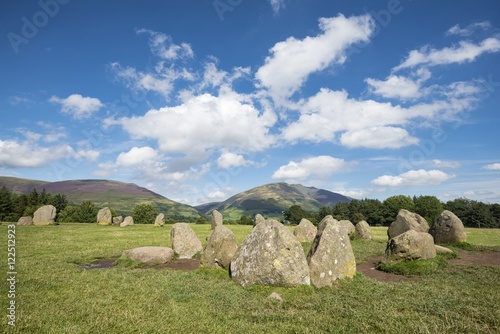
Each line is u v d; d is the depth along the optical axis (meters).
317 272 14.48
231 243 17.91
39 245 26.25
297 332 8.84
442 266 20.05
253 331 8.90
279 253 13.77
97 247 26.48
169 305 10.96
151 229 48.75
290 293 12.80
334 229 16.14
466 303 11.63
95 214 88.94
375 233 53.09
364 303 11.71
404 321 9.62
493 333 8.73
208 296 12.37
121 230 45.00
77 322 8.97
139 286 13.30
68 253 22.88
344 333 8.80
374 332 8.89
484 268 19.25
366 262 23.28
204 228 55.16
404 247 20.02
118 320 9.21
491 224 93.81
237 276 14.86
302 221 35.28
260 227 15.32
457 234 29.86
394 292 13.38
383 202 105.00
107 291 12.41
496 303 11.54
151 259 20.64
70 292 12.05
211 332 8.76
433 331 8.82
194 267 20.02
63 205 104.44
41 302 10.62
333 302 11.87
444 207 103.69
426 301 11.75
